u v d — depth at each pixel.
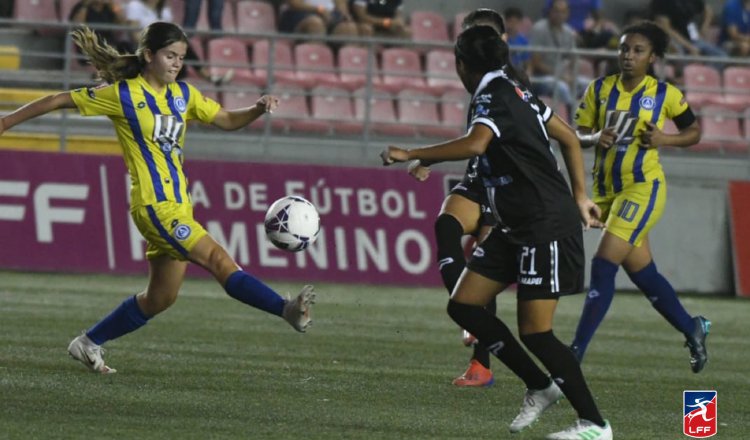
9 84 48.56
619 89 25.66
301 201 20.33
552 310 16.98
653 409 21.12
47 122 47.28
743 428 19.47
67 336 27.50
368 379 23.16
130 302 21.61
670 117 25.75
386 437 17.17
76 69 49.47
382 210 44.66
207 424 17.55
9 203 42.81
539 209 16.73
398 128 50.84
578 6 58.06
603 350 30.00
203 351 26.17
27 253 42.66
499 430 18.23
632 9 60.25
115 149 46.94
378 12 54.53
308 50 52.34
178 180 20.14
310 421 18.17
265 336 29.45
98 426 17.00
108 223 43.19
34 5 51.94
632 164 25.25
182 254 19.84
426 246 44.75
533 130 16.69
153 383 21.31
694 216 46.97
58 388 20.19
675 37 56.97
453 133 51.56
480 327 17.41
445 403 20.66
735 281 46.62
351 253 44.25
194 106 20.44
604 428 17.03
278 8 55.25
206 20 52.38
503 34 22.38
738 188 47.38
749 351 30.92
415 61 53.59
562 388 16.98
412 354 27.42
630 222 24.89
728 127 54.72
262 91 46.72
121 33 48.81
